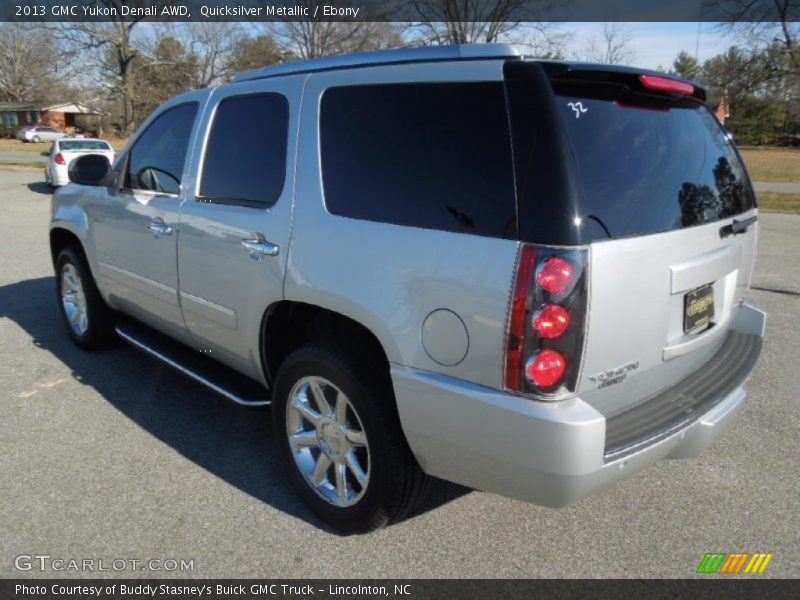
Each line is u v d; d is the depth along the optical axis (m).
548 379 2.17
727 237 2.86
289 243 2.90
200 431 3.84
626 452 2.31
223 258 3.28
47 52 63.50
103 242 4.41
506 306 2.19
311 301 2.80
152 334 4.44
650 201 2.44
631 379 2.45
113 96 56.34
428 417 2.43
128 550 2.78
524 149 2.21
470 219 2.31
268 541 2.86
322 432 2.94
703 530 2.97
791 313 6.38
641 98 2.60
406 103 2.60
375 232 2.58
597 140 2.31
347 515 2.86
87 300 4.84
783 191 19.03
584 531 2.96
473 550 2.82
